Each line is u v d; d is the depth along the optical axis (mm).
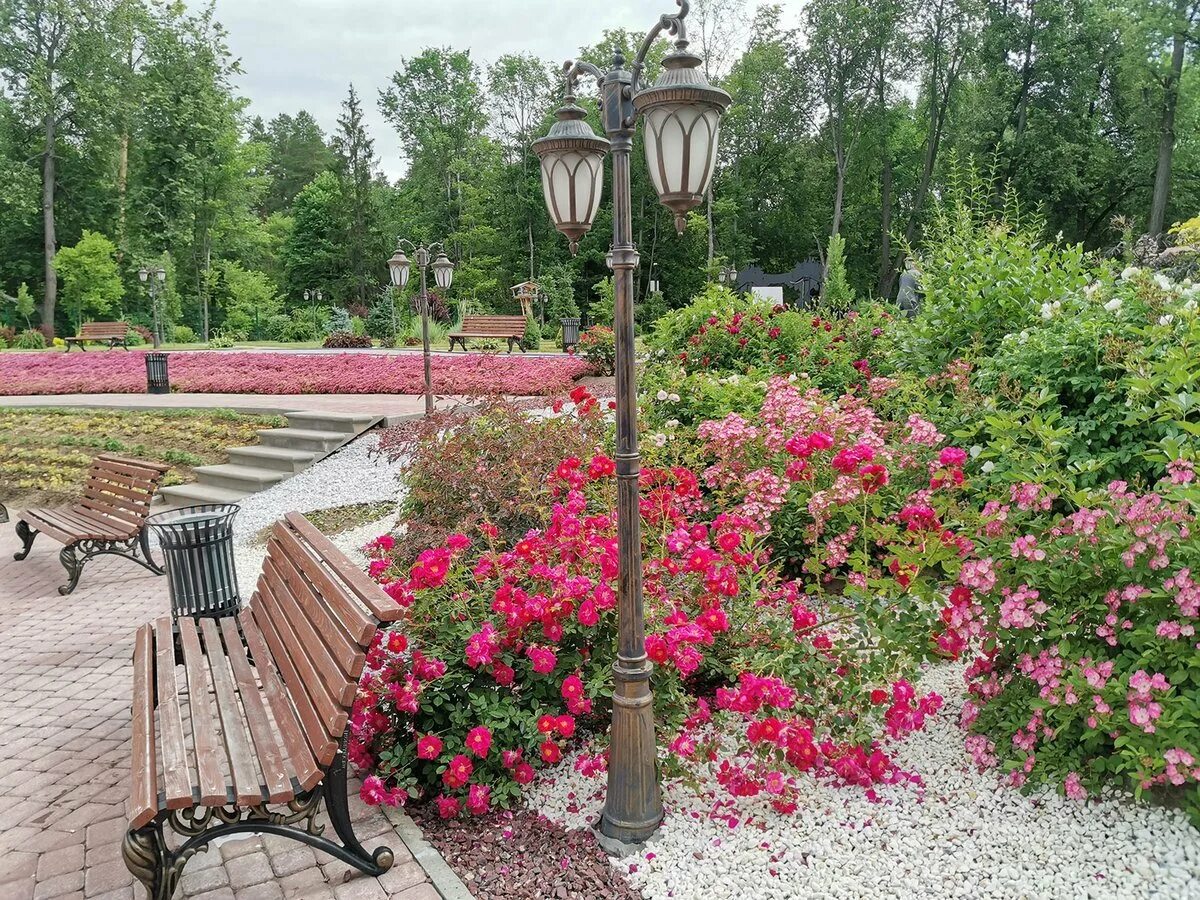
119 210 38844
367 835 2801
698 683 3529
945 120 36469
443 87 50719
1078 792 2555
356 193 38406
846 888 2379
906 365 6121
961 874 2387
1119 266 5324
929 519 3148
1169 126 29172
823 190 40781
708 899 2393
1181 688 2447
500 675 2988
